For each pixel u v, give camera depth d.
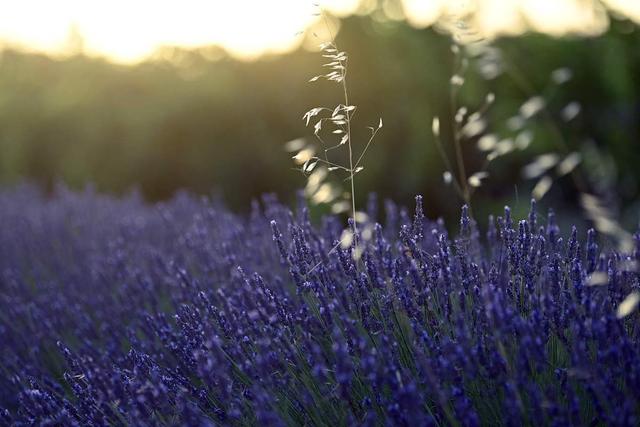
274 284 2.74
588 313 2.02
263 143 8.02
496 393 2.00
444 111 6.91
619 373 1.93
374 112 7.21
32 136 9.77
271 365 2.13
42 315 3.49
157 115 8.54
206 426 1.92
